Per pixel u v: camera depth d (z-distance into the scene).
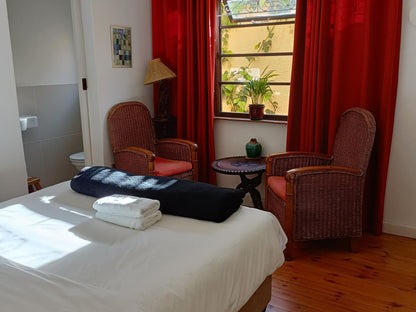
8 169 2.99
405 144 3.01
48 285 1.37
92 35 3.38
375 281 2.49
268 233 1.99
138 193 2.17
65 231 1.87
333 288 2.42
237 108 3.85
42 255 1.63
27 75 3.92
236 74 3.79
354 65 3.05
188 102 3.83
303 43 3.22
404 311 2.20
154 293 1.37
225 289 1.61
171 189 2.14
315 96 3.19
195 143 3.81
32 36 3.93
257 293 1.98
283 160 3.12
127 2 3.67
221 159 3.62
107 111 3.60
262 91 3.54
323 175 2.68
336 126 3.15
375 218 3.13
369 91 3.00
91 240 1.77
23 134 3.95
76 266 1.54
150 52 4.01
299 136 3.39
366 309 2.22
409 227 3.11
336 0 2.99
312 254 2.85
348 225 2.80
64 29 4.25
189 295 1.42
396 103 2.98
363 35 2.96
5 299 1.29
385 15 2.88
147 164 3.24
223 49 3.82
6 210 2.13
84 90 3.54
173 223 1.96
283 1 3.38
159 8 3.88
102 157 3.63
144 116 3.80
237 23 3.69
